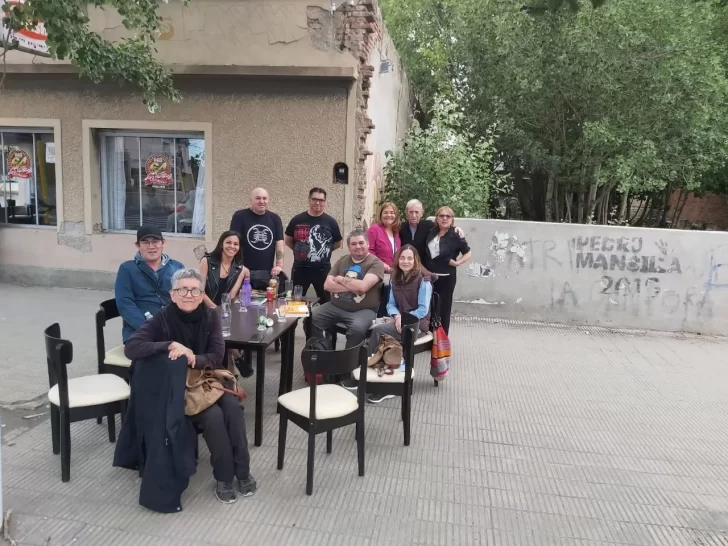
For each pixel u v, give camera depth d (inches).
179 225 350.0
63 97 337.7
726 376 240.5
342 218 324.2
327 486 144.3
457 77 479.5
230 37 317.7
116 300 169.3
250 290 203.8
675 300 304.8
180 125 330.6
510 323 313.3
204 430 131.4
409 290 206.8
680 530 131.5
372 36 328.5
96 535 121.6
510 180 486.6
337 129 317.4
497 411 196.4
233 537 122.5
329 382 207.5
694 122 375.2
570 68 374.6
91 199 345.4
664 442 176.7
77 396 141.0
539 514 135.9
